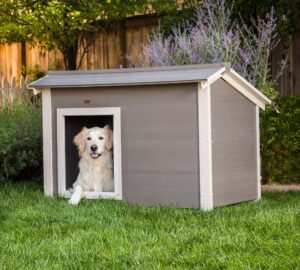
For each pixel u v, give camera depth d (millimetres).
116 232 3824
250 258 3293
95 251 3488
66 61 7750
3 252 3533
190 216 4203
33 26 7348
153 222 4070
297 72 6570
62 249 3533
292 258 3285
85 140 4922
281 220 3883
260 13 6578
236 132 4746
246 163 4844
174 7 6926
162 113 4578
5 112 6379
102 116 5438
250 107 4891
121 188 4719
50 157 4965
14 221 4145
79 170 5062
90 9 7098
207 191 4480
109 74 4824
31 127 5793
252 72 5906
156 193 4621
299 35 6543
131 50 7938
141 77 4641
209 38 5906
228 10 6156
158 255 3408
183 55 5965
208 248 3480
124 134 4691
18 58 9406
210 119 4496
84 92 4812
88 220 4113
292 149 5660
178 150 4551
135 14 7797
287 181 5715
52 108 4938
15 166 5586
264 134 5707
